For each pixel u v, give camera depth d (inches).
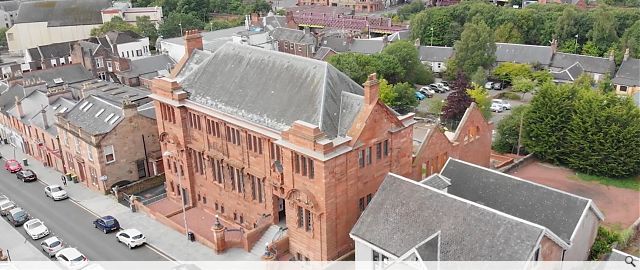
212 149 2468.0
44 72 4212.6
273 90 2249.0
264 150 2193.7
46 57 5078.7
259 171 2260.1
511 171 3112.7
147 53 5595.5
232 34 5964.6
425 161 2431.1
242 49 2466.8
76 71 4345.5
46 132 3225.9
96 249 2380.7
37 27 6515.8
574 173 3083.2
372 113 2033.7
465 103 3663.9
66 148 3107.8
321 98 2084.2
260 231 2304.4
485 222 1694.1
